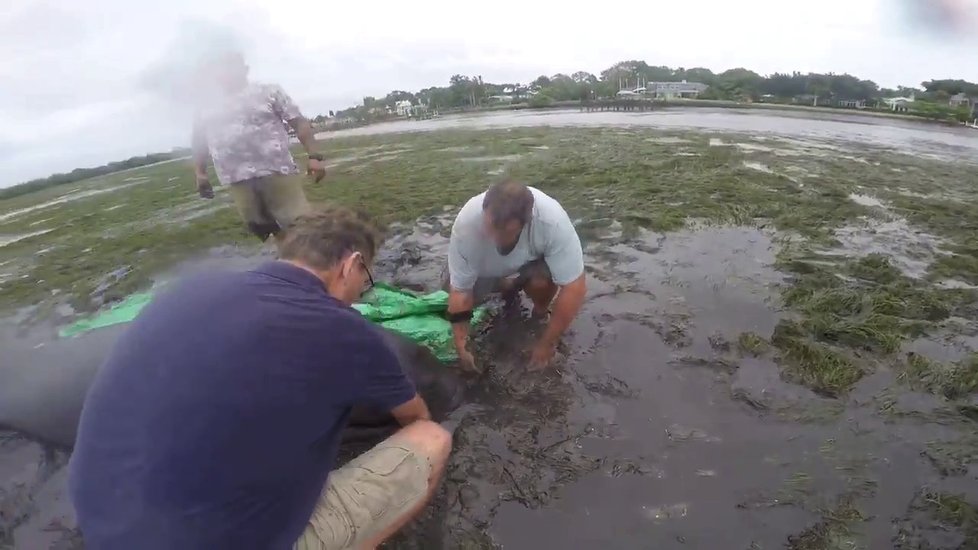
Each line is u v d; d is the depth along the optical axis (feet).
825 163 29.60
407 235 20.01
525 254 11.81
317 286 6.31
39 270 19.57
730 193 23.27
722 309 13.83
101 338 11.53
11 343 13.66
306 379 5.69
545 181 26.55
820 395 10.75
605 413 10.43
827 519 8.13
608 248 17.80
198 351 5.35
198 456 5.16
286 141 16.55
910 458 9.20
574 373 11.57
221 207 26.84
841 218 20.17
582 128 49.52
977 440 9.55
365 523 6.82
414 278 16.35
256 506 5.52
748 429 9.90
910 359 11.68
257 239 20.81
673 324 13.17
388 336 10.96
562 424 10.23
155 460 5.16
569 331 12.98
